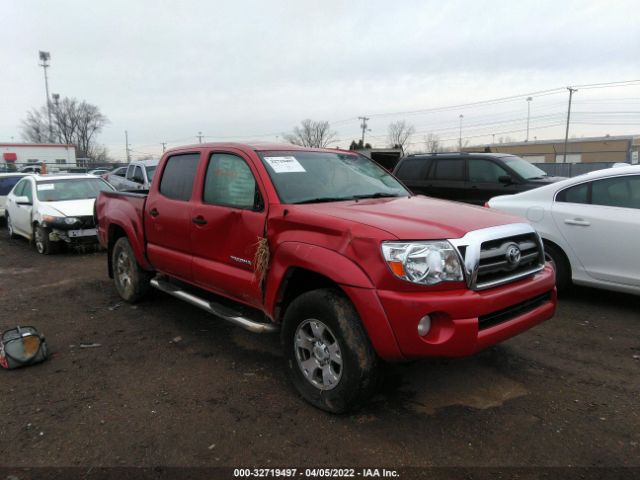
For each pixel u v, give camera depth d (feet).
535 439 9.75
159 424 10.45
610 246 16.98
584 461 9.04
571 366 13.15
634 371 12.81
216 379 12.64
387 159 55.88
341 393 10.24
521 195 19.80
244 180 13.03
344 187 13.73
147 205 16.84
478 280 9.96
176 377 12.78
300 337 11.21
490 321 10.21
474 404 11.18
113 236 20.04
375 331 9.52
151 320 17.43
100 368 13.39
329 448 9.53
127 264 18.98
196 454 9.39
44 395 11.80
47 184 34.27
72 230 30.35
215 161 14.23
